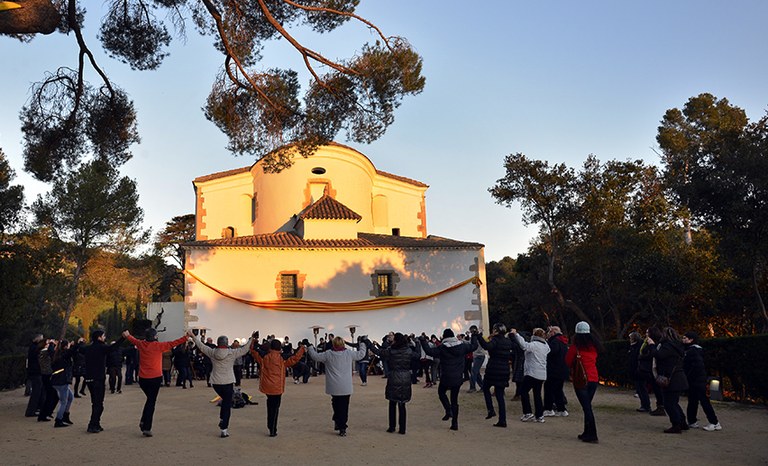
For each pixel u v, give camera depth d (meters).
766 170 15.75
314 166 34.25
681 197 17.84
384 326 27.92
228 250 27.12
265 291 27.08
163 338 34.59
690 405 10.38
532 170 30.89
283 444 9.38
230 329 26.27
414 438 9.80
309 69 13.77
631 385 17.56
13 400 17.53
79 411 14.12
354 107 14.24
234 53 13.87
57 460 8.35
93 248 37.47
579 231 30.67
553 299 33.91
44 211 35.47
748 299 23.17
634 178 30.52
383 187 39.44
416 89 13.70
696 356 10.31
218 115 14.63
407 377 10.36
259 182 35.44
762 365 13.00
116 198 37.44
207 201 36.62
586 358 9.44
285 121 14.86
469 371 19.56
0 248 28.45
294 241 28.94
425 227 40.06
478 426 10.95
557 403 12.09
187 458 8.36
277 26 12.78
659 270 23.27
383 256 28.81
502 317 46.56
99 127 15.51
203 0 12.85
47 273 31.36
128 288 42.03
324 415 12.75
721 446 8.72
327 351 10.36
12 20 9.72
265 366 10.26
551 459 8.00
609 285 28.69
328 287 27.81
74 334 52.12
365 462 8.00
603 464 7.65
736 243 17.12
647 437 9.54
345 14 13.09
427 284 29.02
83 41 13.69
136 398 16.91
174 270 52.84
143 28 14.86
